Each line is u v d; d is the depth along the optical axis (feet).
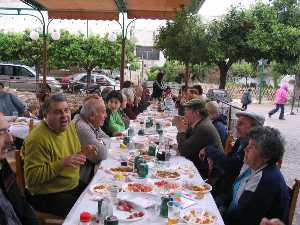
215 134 13.33
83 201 8.30
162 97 38.88
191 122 14.02
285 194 8.07
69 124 11.02
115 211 7.73
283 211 8.04
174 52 30.71
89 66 67.41
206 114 13.80
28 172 9.65
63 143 10.41
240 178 9.75
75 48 64.80
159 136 16.46
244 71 83.97
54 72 80.07
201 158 13.06
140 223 7.25
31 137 9.82
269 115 47.96
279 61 32.42
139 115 25.80
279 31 30.66
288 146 29.12
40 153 9.71
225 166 11.78
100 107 12.98
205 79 64.90
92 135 12.12
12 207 7.52
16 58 67.97
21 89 57.88
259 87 74.08
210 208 8.32
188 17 29.81
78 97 38.37
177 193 8.87
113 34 44.06
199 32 29.60
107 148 13.39
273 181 8.05
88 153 10.77
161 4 33.47
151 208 8.07
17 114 23.21
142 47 107.45
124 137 14.79
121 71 39.06
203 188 9.49
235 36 31.09
